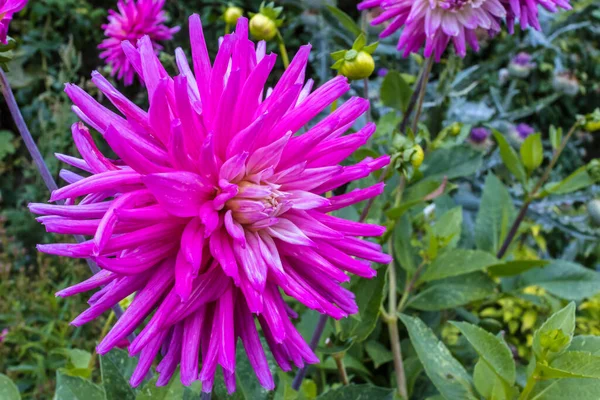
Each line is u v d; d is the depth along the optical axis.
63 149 1.03
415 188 0.51
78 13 1.30
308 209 0.27
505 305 0.70
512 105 1.24
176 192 0.24
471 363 0.54
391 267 0.50
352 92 0.83
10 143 1.22
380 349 0.52
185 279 0.24
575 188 0.54
